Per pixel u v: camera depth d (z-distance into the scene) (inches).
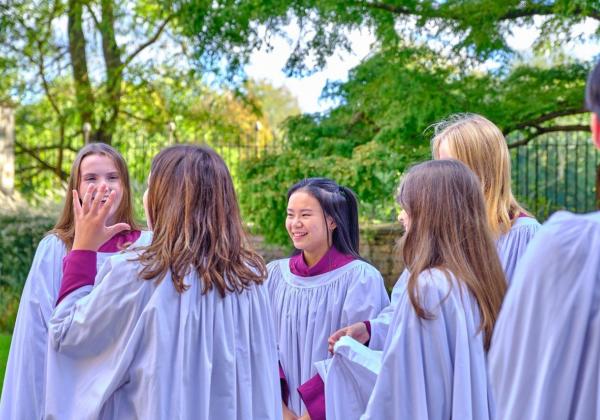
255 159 361.7
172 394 87.5
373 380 104.3
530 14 332.5
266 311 100.7
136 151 553.3
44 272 118.2
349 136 375.9
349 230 141.2
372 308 132.5
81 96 547.5
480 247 94.0
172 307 89.6
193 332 90.4
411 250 96.7
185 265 90.6
